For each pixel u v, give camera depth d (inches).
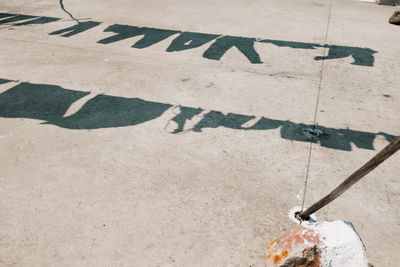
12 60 184.4
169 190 99.5
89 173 105.7
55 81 163.3
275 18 269.9
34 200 95.1
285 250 72.0
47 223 88.0
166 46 208.7
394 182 102.8
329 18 271.4
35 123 130.9
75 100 147.3
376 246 82.4
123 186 100.7
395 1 315.0
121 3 307.0
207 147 118.6
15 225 87.4
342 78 169.8
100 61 186.1
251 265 78.0
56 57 189.8
